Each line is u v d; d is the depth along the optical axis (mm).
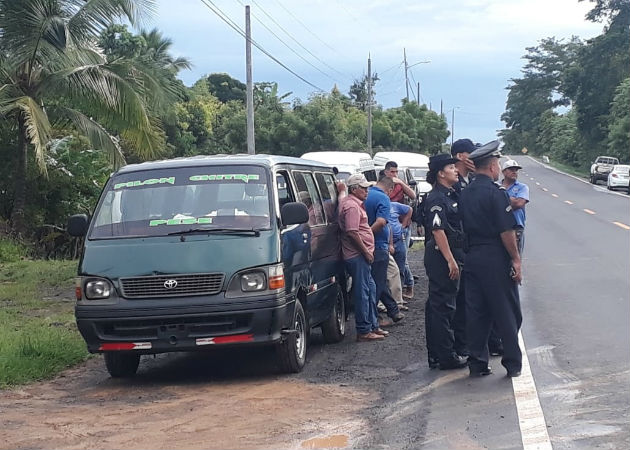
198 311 7578
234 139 43969
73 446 5984
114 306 7695
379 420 6438
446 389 7320
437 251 8008
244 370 8523
